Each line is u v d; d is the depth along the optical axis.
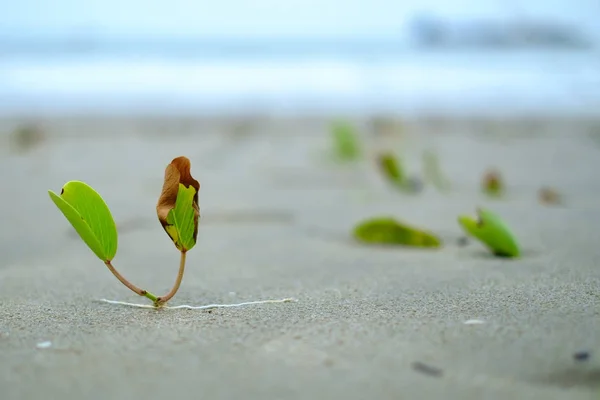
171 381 0.48
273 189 1.29
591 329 0.53
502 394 0.47
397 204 1.11
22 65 3.55
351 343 0.52
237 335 0.53
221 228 0.95
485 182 1.19
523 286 0.63
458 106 2.57
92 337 0.54
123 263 0.77
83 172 1.49
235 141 2.03
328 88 3.01
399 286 0.64
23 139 2.01
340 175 1.45
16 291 0.66
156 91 2.98
